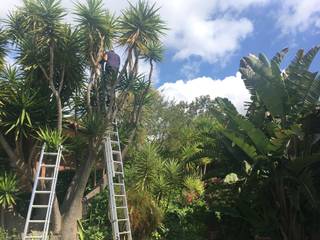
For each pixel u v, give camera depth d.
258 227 13.32
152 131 21.53
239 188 13.72
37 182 11.05
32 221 10.76
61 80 12.07
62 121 12.79
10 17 12.27
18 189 11.77
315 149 13.32
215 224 15.05
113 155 13.27
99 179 14.70
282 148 12.43
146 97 14.38
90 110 12.32
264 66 13.39
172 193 15.58
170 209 15.05
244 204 13.89
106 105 13.11
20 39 12.15
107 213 12.88
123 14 12.72
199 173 17.12
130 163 15.20
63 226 11.84
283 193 13.12
